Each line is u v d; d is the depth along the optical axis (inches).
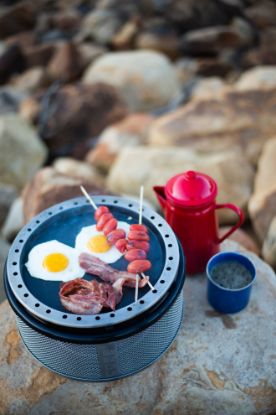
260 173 61.9
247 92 73.7
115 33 118.5
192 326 39.6
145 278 33.6
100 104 89.7
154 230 37.7
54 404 37.1
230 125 69.8
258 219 55.9
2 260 53.0
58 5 134.1
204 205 38.4
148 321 32.2
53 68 108.3
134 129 77.2
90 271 34.8
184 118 72.5
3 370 37.9
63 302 32.7
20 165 78.7
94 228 38.3
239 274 39.6
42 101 92.4
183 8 118.8
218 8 119.2
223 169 60.9
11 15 127.2
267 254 52.1
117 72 95.8
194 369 37.6
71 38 125.0
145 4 121.4
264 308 40.6
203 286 42.3
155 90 94.7
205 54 113.3
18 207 60.1
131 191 63.9
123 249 36.1
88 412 37.2
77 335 31.7
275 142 65.1
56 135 87.2
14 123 83.1
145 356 35.7
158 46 114.0
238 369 37.5
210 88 94.6
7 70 112.4
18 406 37.0
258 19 119.0
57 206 39.3
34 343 34.9
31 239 37.3
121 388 37.2
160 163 63.2
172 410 37.6
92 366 34.7
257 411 37.7
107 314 31.7
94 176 72.6
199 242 40.8
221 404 37.5
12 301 33.4
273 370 37.4
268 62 109.0
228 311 39.8
